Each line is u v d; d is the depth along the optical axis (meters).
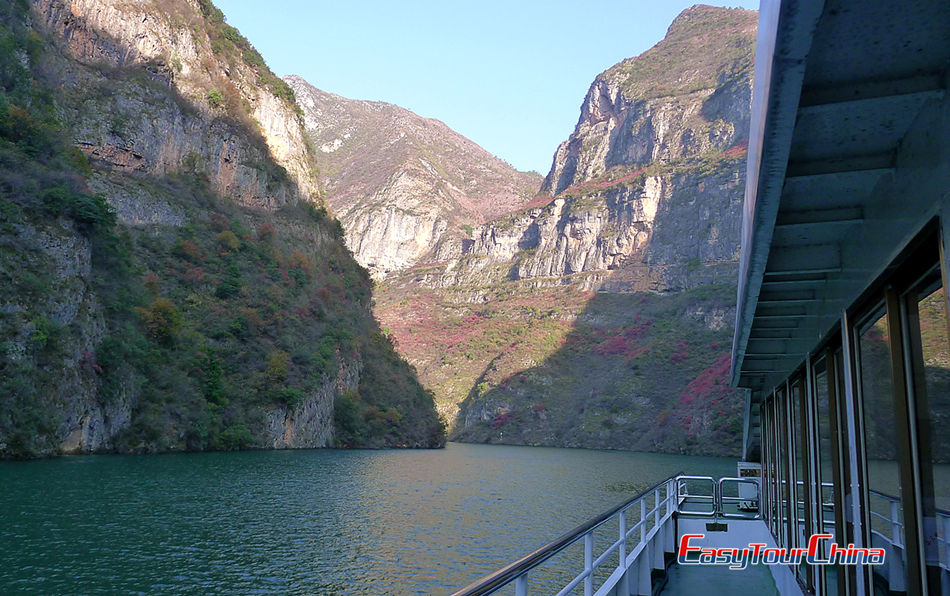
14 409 42.53
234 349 74.38
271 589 19.89
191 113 93.62
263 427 69.94
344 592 20.06
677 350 152.62
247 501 35.19
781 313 7.59
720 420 115.31
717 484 14.66
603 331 176.00
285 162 115.94
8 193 49.78
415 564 23.91
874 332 4.50
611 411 138.12
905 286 3.88
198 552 23.50
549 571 23.17
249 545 25.19
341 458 68.31
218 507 32.59
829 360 6.07
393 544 27.12
